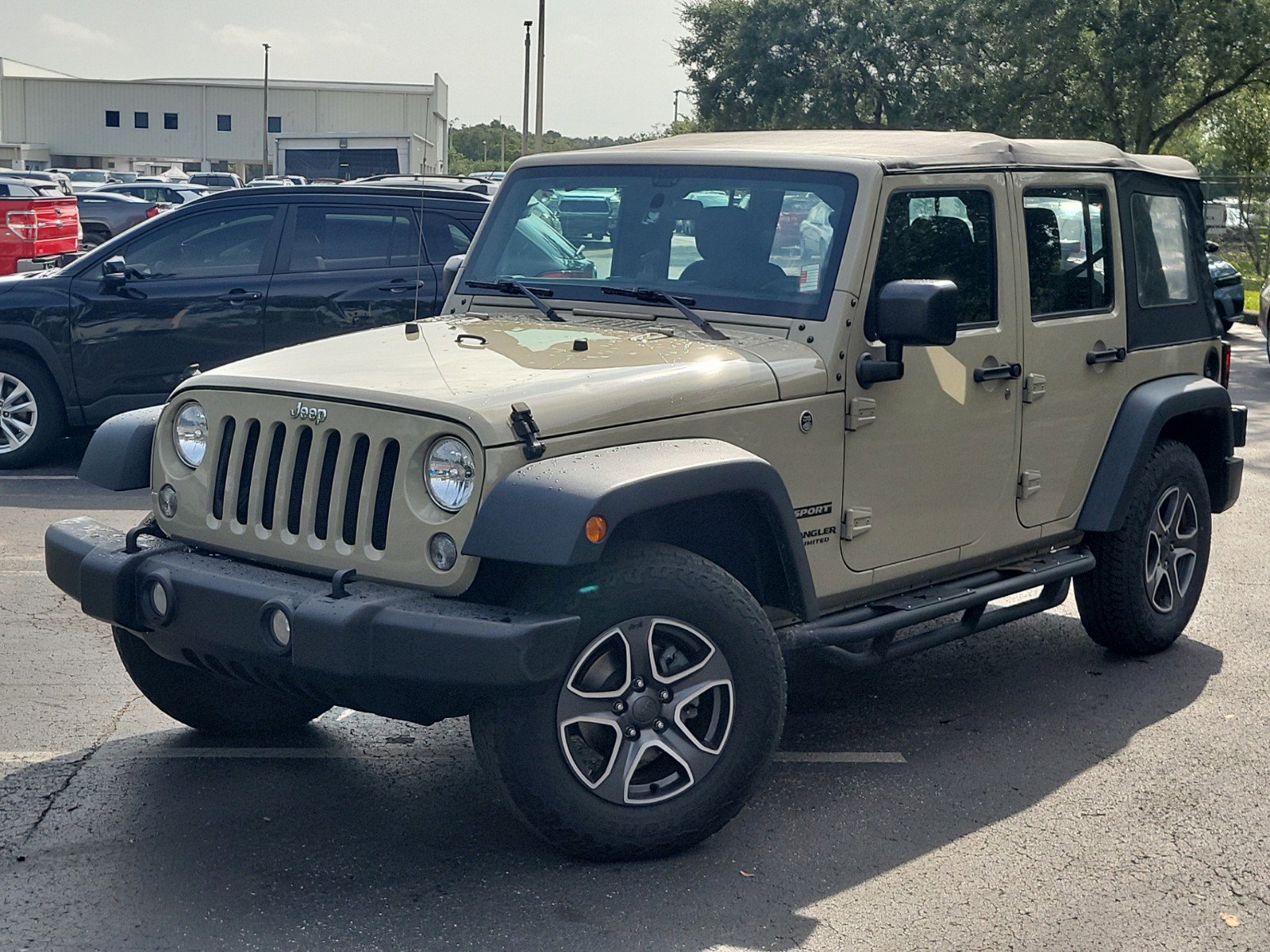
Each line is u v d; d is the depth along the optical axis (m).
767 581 4.24
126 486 4.37
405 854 3.95
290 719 4.96
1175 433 6.39
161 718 5.09
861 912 3.67
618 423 3.76
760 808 4.36
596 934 3.50
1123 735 5.09
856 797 4.47
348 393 3.75
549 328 4.61
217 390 4.05
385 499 3.70
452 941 3.45
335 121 91.81
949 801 4.44
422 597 3.56
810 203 4.49
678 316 4.57
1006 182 5.01
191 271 9.71
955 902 3.74
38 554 7.43
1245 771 4.74
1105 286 5.60
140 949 3.38
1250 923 3.66
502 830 4.14
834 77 41.22
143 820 4.17
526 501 3.46
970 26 36.69
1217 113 36.94
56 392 9.77
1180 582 6.14
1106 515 5.53
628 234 4.81
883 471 4.54
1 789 4.38
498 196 5.22
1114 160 5.67
